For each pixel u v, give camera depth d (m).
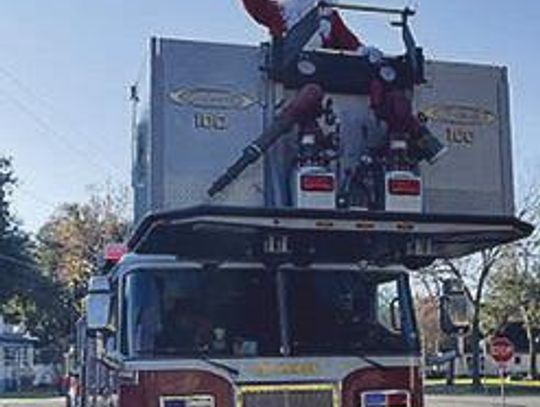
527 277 62.22
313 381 9.02
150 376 8.84
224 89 9.26
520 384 65.81
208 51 9.28
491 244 9.74
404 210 9.05
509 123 9.95
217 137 9.20
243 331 9.08
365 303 9.38
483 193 9.74
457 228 8.97
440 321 10.26
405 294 9.55
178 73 9.20
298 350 9.09
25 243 62.81
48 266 67.81
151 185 9.03
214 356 8.93
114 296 9.53
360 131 9.36
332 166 9.11
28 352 81.12
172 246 9.10
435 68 9.77
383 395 9.12
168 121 9.12
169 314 9.01
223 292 9.14
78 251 65.38
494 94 9.93
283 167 9.16
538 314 67.38
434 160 9.53
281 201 9.09
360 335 9.27
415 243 9.41
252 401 8.89
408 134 9.21
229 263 9.18
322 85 9.34
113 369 9.40
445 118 9.74
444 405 40.94
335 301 9.32
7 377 79.69
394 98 9.22
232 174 9.05
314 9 9.42
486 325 66.31
